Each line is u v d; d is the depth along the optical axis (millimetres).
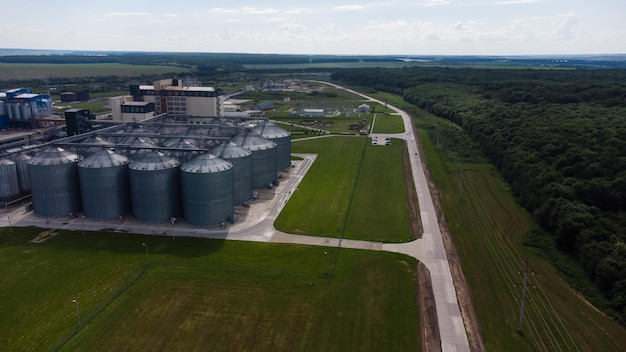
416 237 81562
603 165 97562
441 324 56281
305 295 61844
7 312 56875
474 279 67250
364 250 75688
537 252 76562
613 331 55438
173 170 86062
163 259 71188
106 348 50531
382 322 56281
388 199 101688
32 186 88062
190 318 56281
